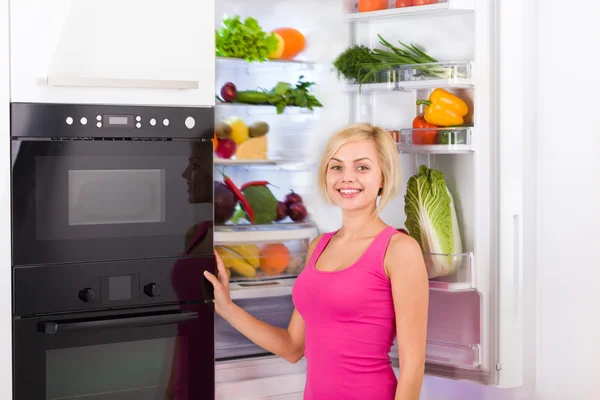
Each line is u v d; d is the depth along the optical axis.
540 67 2.84
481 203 2.38
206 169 2.21
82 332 2.07
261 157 2.59
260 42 2.51
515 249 2.40
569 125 2.78
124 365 2.14
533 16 2.83
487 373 2.41
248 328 2.25
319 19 2.67
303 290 2.06
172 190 2.17
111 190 2.10
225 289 2.26
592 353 2.76
